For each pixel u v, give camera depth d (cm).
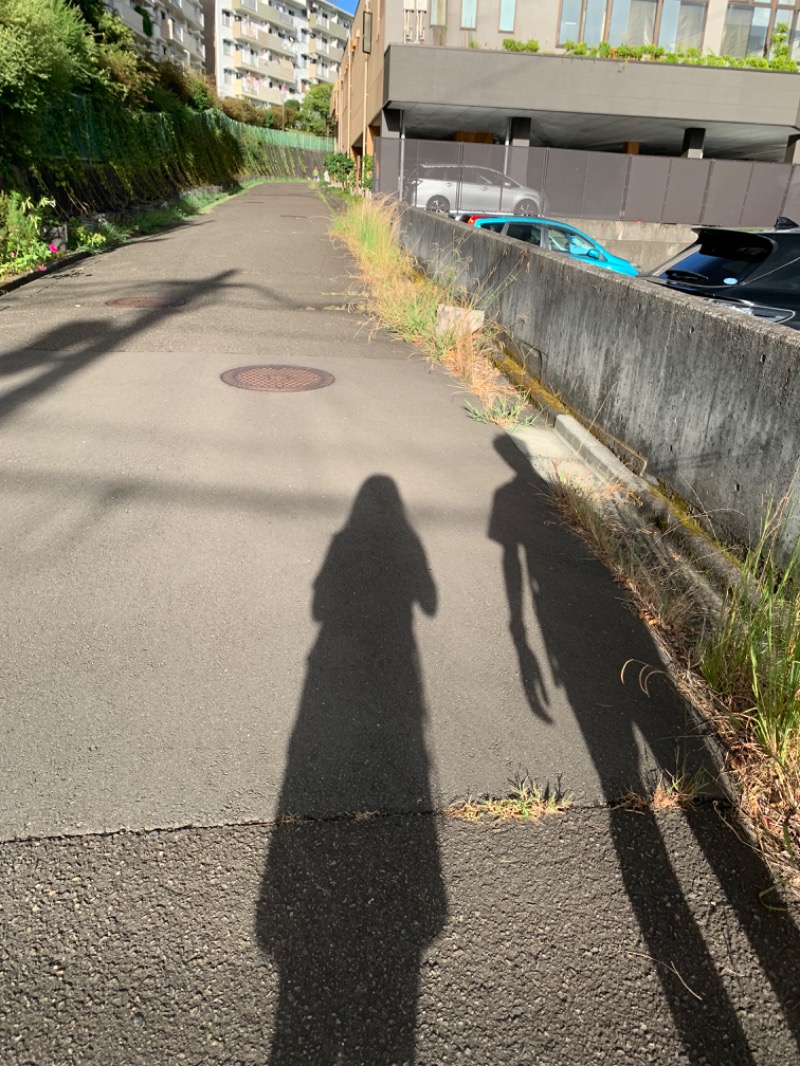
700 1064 168
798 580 290
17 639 288
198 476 437
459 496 438
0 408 523
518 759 249
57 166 1460
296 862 208
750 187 2225
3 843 206
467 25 2444
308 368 670
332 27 10650
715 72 2311
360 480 448
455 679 284
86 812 218
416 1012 174
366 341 785
